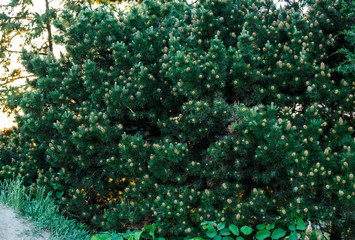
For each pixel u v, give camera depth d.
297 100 4.71
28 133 5.44
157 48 5.35
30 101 5.59
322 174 3.50
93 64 5.10
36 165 5.96
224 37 5.22
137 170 4.62
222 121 4.43
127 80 5.13
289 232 3.88
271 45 4.60
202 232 4.18
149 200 4.50
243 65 4.33
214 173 4.32
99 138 4.78
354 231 3.85
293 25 4.79
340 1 5.02
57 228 4.60
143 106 5.01
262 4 5.53
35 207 4.86
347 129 3.86
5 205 4.92
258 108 3.83
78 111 5.64
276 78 4.53
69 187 5.43
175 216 4.12
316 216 3.66
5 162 6.35
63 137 5.43
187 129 4.79
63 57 6.17
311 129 3.73
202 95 4.53
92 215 5.37
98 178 5.28
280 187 4.03
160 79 5.32
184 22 5.69
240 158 4.08
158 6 5.82
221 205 4.37
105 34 5.50
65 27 5.88
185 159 4.50
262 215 3.85
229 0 5.11
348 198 3.31
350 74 4.81
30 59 6.16
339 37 5.07
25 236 4.19
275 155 3.59
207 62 4.21
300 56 4.39
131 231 4.68
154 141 5.32
